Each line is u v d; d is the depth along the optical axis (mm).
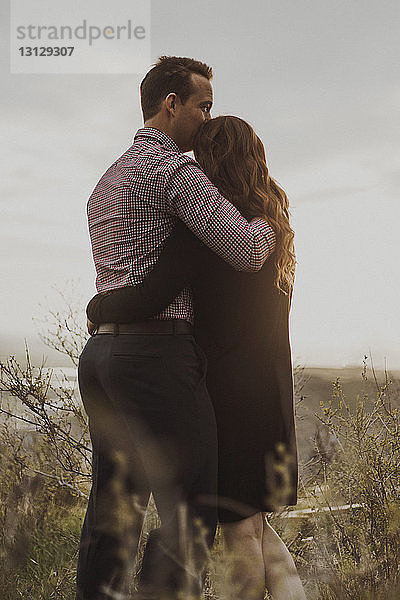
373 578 2184
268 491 2346
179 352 2205
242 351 2361
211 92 2539
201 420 2213
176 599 2129
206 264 2299
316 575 2418
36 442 3357
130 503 2330
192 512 2160
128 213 2270
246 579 2303
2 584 2471
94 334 2342
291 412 2441
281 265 2406
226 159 2426
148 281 2186
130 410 2201
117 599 2209
